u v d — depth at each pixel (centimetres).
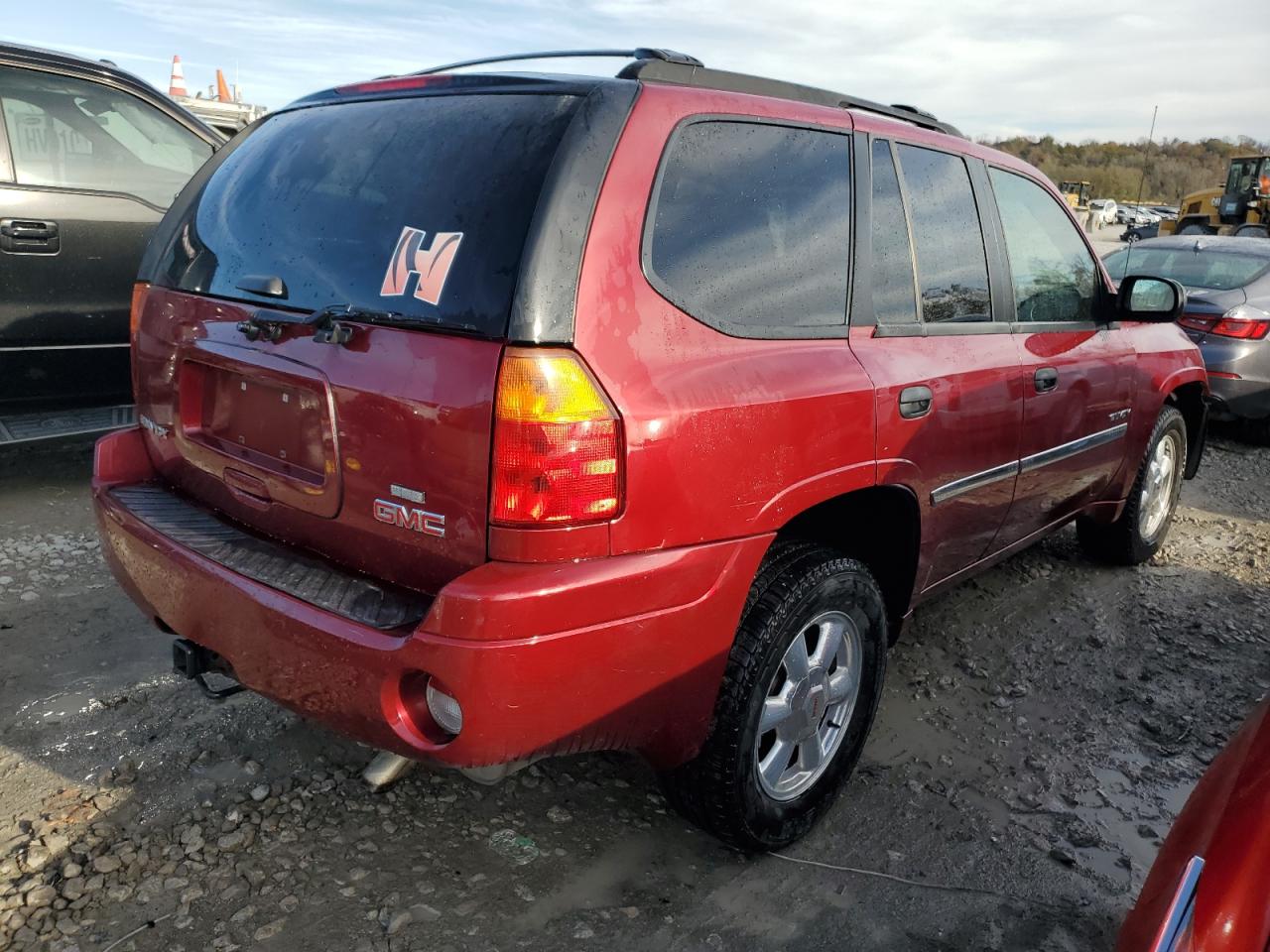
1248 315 713
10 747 282
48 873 235
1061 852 266
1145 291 382
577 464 191
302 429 225
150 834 250
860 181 268
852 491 253
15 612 360
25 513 454
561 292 191
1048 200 367
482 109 221
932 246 295
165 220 286
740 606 225
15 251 448
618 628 200
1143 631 410
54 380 474
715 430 212
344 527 219
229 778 273
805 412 232
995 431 311
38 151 457
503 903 235
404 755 201
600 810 273
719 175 228
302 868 242
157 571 240
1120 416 400
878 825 276
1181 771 311
